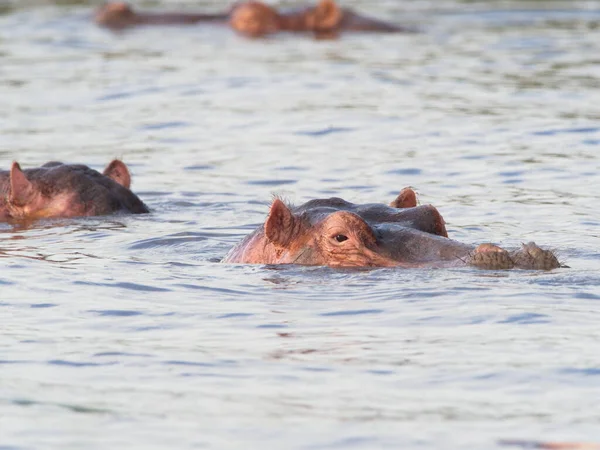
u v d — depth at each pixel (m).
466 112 82.81
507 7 149.12
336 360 31.38
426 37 123.75
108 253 46.41
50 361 31.84
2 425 27.08
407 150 71.00
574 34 124.38
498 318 34.44
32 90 95.12
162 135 77.44
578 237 47.75
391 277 38.94
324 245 40.97
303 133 77.12
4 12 146.50
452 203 56.97
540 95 88.94
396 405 27.94
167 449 25.48
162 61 109.12
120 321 35.72
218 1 156.25
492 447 25.17
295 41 121.44
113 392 29.28
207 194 60.53
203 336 33.94
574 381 29.27
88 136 77.19
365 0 159.75
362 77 98.88
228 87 95.38
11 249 47.53
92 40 123.25
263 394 28.91
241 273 41.34
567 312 34.78
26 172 57.06
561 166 65.31
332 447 25.42
